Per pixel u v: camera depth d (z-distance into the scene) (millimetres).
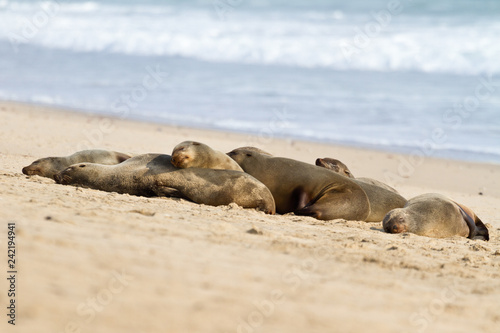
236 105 90500
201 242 24516
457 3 151750
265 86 102688
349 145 72750
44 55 127250
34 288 15828
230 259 22328
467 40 120188
